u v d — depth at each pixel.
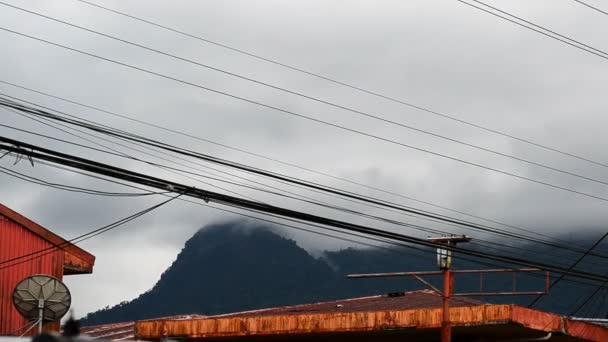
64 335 12.20
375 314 34.44
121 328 41.72
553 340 37.06
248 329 35.44
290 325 35.19
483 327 34.09
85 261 36.94
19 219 35.19
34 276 30.67
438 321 33.56
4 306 34.19
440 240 32.41
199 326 36.03
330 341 37.50
